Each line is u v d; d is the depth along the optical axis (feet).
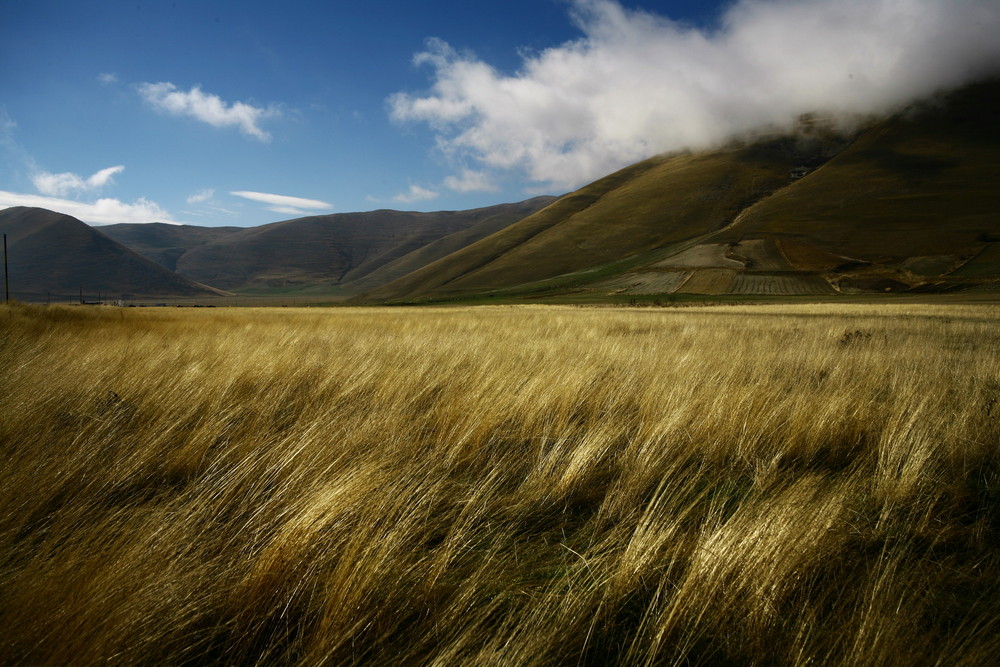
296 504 8.52
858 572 7.77
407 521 8.29
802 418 14.29
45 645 5.55
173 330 40.47
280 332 37.73
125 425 13.84
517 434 14.96
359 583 6.59
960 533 9.04
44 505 8.87
